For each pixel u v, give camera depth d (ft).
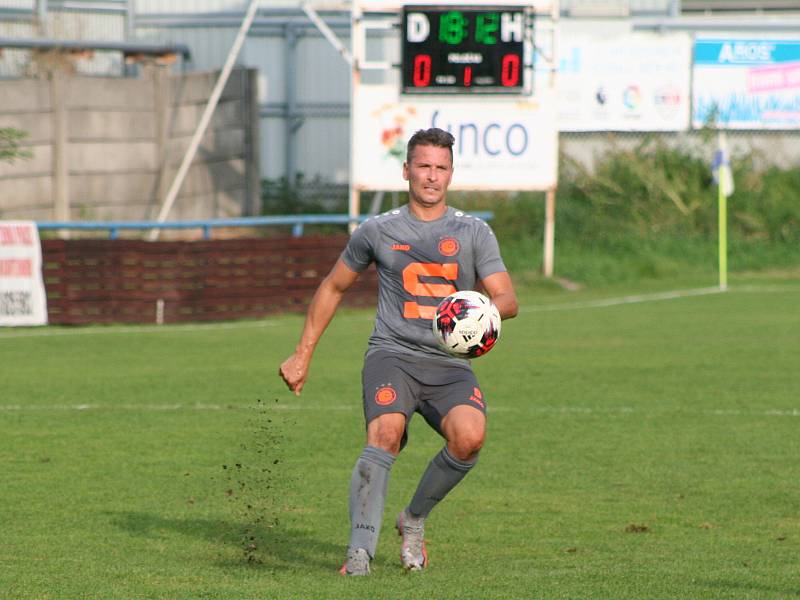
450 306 60.23
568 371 147.64
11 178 256.11
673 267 278.05
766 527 76.02
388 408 61.11
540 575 58.95
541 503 83.15
